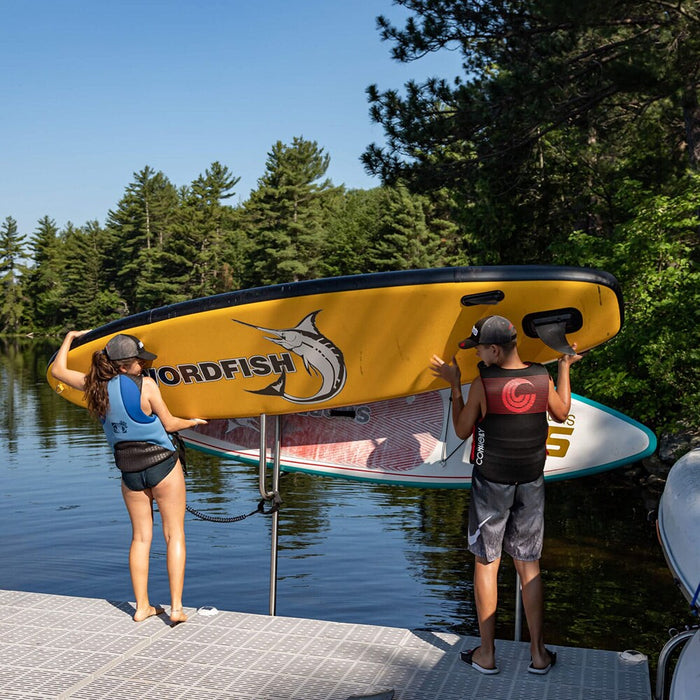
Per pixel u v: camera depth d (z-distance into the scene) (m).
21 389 34.41
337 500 13.62
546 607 8.48
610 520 12.39
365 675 3.51
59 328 115.38
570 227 21.52
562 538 11.38
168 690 3.36
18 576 9.63
